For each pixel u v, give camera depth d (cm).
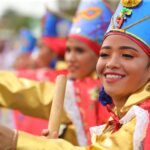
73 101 395
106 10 423
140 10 276
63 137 387
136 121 253
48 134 268
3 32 2152
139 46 267
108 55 272
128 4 278
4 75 365
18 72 461
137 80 266
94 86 398
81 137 387
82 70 421
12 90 358
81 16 426
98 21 421
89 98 394
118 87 267
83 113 392
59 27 629
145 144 246
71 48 424
